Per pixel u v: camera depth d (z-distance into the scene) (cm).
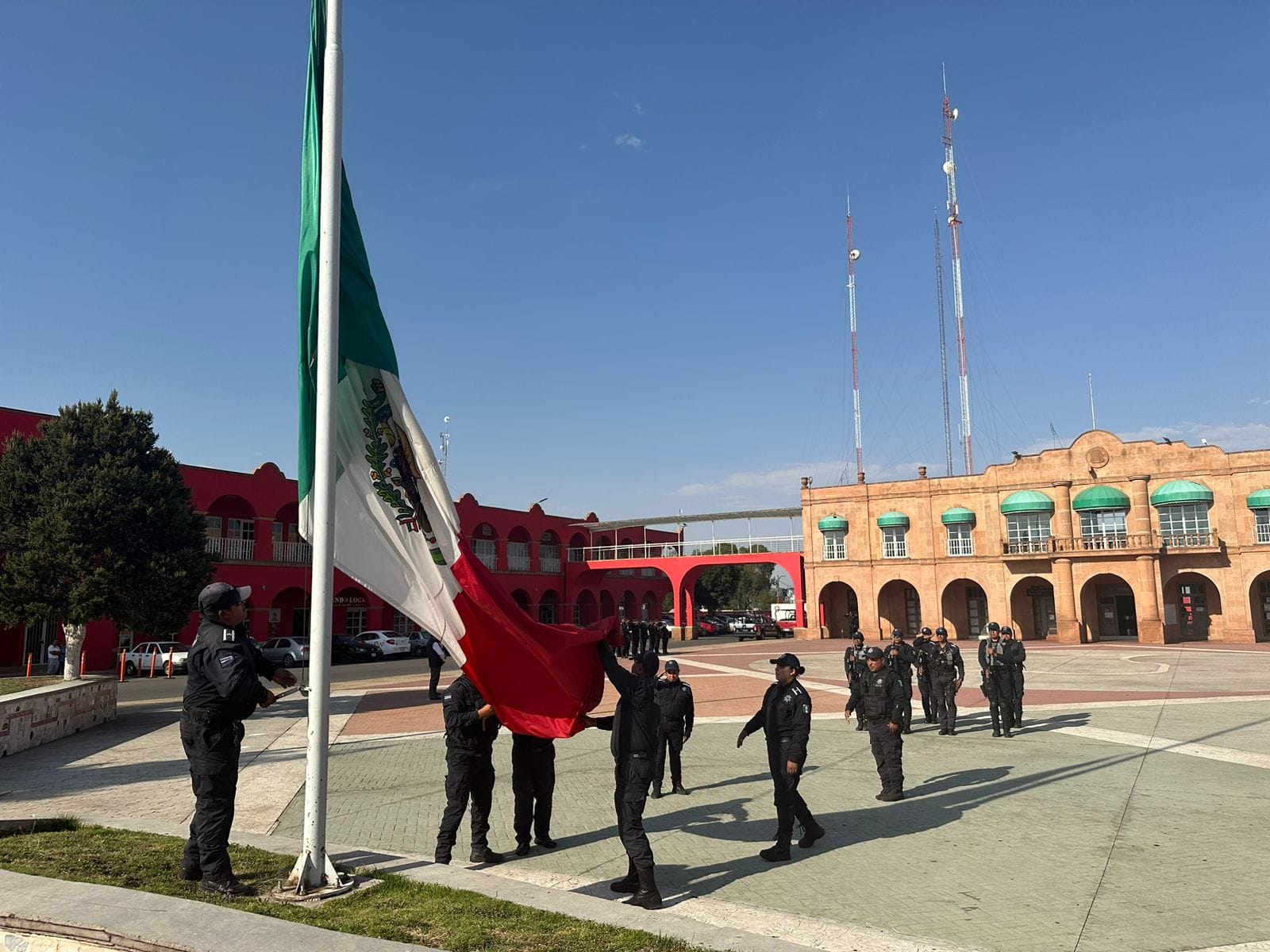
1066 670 2569
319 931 423
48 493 1786
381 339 675
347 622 4697
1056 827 801
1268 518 3916
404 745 1343
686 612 5572
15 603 1752
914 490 4762
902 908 588
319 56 656
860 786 999
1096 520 4256
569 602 5891
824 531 4956
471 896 530
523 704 680
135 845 640
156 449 1980
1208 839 754
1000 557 4475
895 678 939
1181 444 4119
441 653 2016
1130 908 582
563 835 793
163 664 3347
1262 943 518
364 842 762
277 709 1830
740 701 1909
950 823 822
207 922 432
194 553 1895
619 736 616
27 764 1154
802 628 5122
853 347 5938
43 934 433
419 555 653
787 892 623
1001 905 593
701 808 899
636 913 503
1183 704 1697
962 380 5531
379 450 653
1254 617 4072
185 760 1177
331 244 590
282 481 4097
